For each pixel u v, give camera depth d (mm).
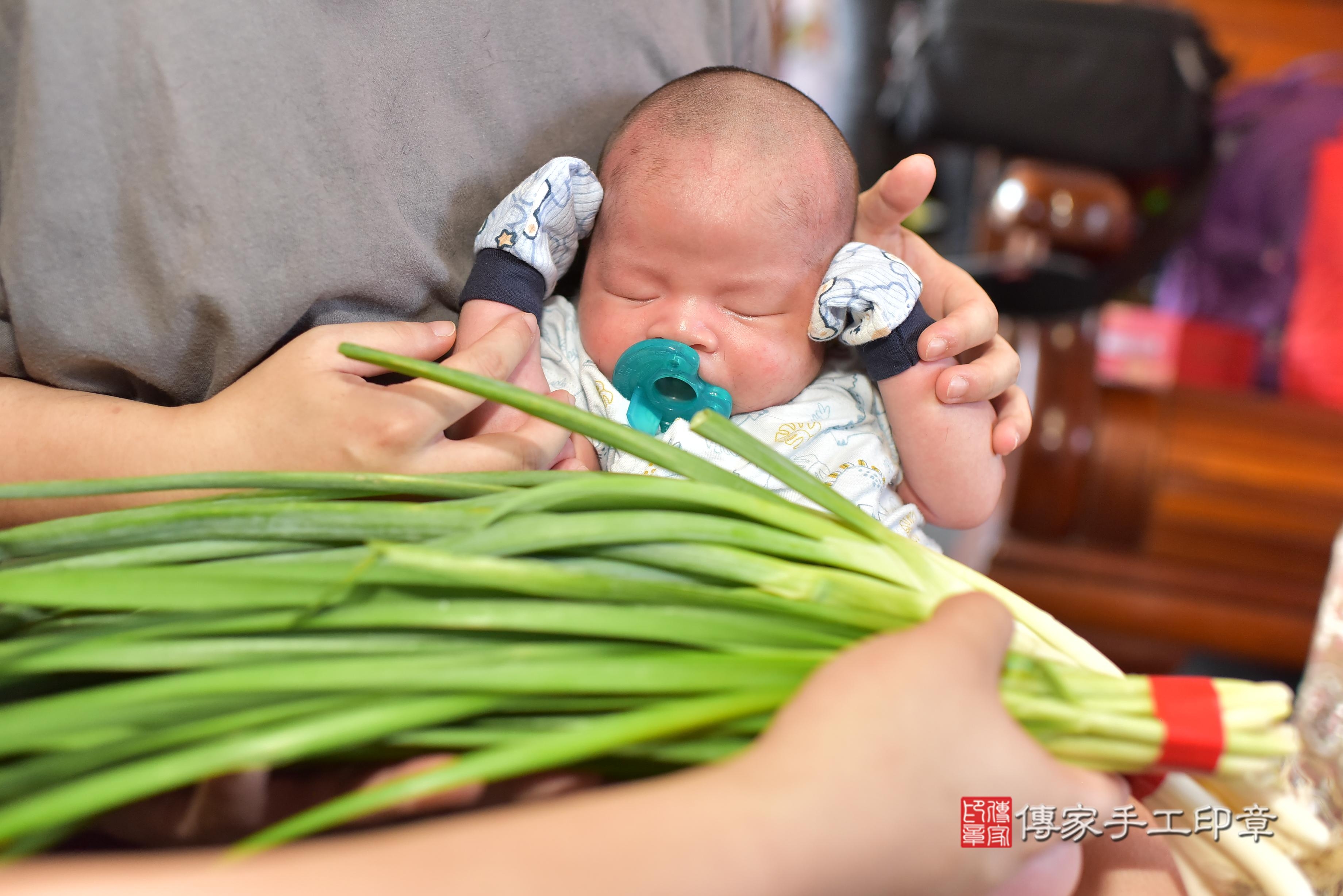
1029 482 1701
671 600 597
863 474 914
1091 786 543
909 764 458
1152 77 2188
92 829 620
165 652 531
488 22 844
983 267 1802
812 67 2816
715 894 388
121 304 732
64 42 670
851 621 633
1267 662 1741
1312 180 2248
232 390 733
